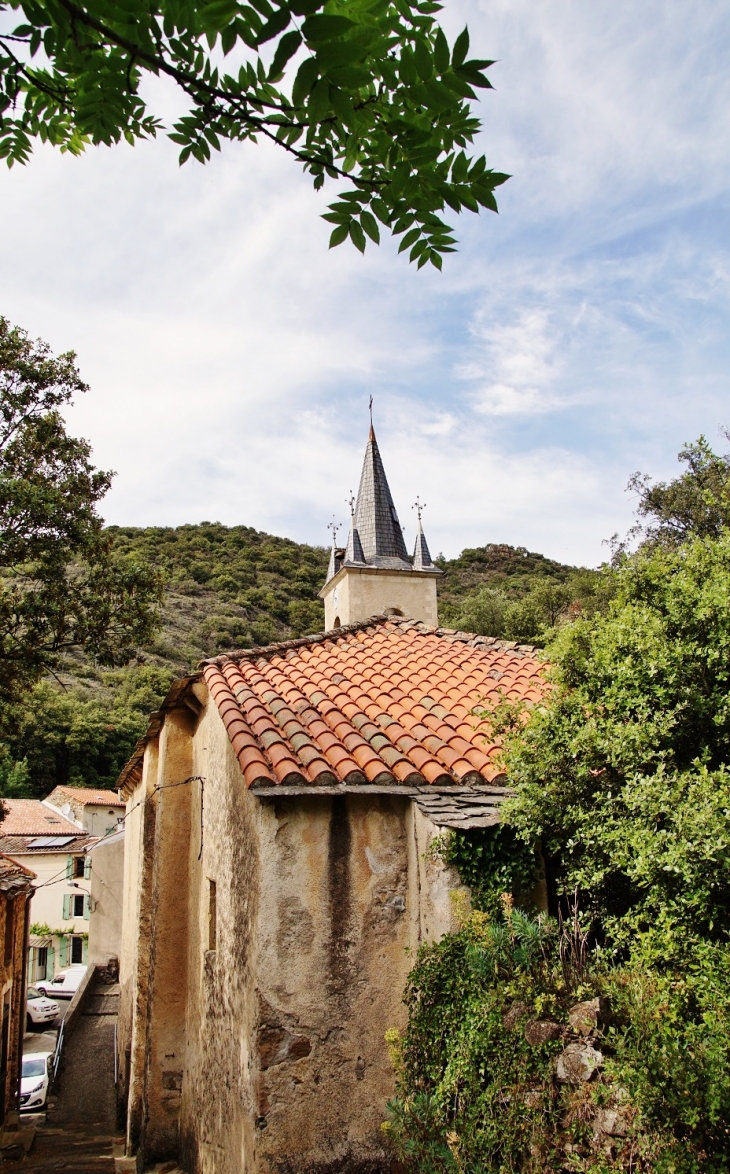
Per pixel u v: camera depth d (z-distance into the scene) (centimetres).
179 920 1033
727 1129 342
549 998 445
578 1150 385
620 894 559
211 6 215
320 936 614
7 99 310
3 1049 1271
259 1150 564
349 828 644
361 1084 592
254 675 871
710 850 426
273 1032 587
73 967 3219
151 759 1227
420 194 289
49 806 3488
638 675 530
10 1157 1135
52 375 1320
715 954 432
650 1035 381
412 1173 491
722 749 518
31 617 1184
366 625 1103
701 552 580
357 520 2470
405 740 726
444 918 579
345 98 241
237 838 722
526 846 598
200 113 305
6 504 1170
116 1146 1219
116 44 271
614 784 534
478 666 952
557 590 3262
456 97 252
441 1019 516
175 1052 998
